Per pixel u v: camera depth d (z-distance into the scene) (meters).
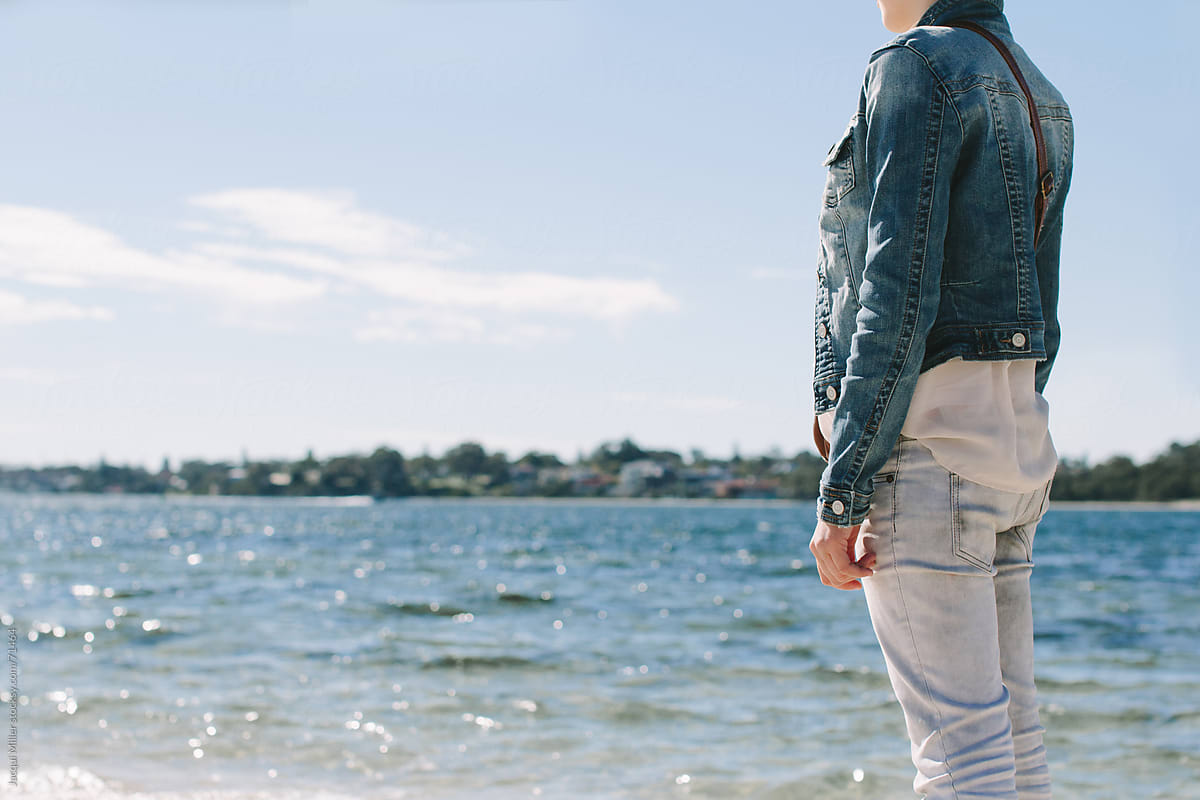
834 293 1.68
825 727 5.75
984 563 1.50
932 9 1.66
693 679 7.51
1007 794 1.45
